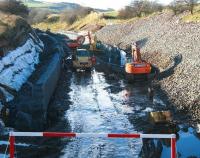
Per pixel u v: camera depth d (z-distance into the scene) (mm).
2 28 38531
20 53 37438
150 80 36625
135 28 66562
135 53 37719
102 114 27266
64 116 26562
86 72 43906
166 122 22609
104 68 43656
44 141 20766
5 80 28219
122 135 9672
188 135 20984
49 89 29750
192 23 46250
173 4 57562
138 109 28516
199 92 27828
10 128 21578
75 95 32906
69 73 43250
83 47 57625
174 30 48125
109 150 20359
